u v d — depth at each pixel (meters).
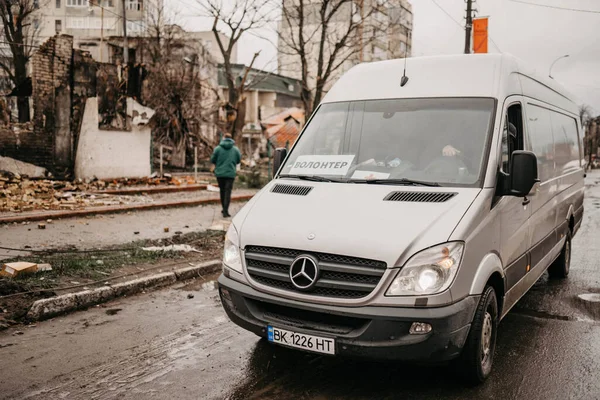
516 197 4.79
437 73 5.11
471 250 3.85
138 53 35.81
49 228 10.05
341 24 44.31
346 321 3.79
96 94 16.97
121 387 4.15
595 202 19.09
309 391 4.12
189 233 10.18
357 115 5.13
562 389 4.18
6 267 6.77
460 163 4.42
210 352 4.89
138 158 18.23
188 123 28.19
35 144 16.09
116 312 6.05
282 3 23.94
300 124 42.12
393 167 4.59
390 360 3.66
